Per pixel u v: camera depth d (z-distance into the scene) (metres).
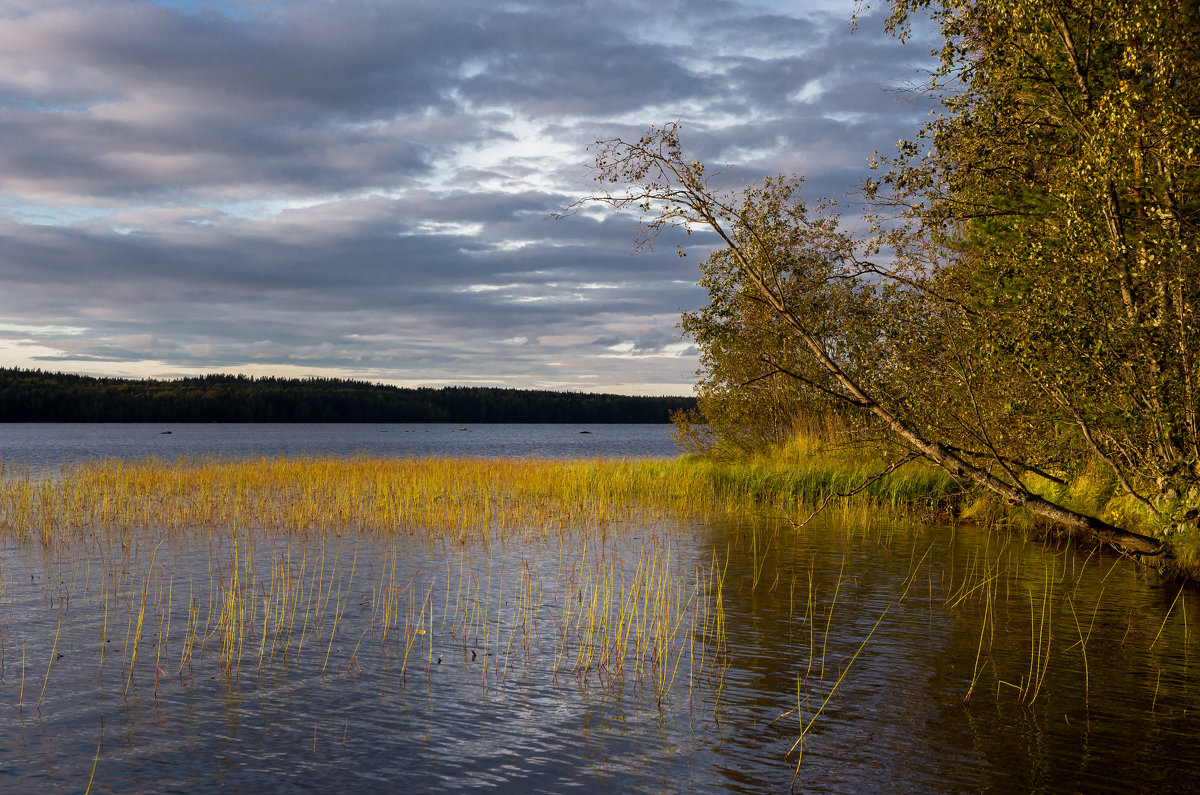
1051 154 11.96
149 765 6.48
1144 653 9.25
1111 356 10.60
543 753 6.72
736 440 30.94
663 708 7.69
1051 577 13.34
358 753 6.71
